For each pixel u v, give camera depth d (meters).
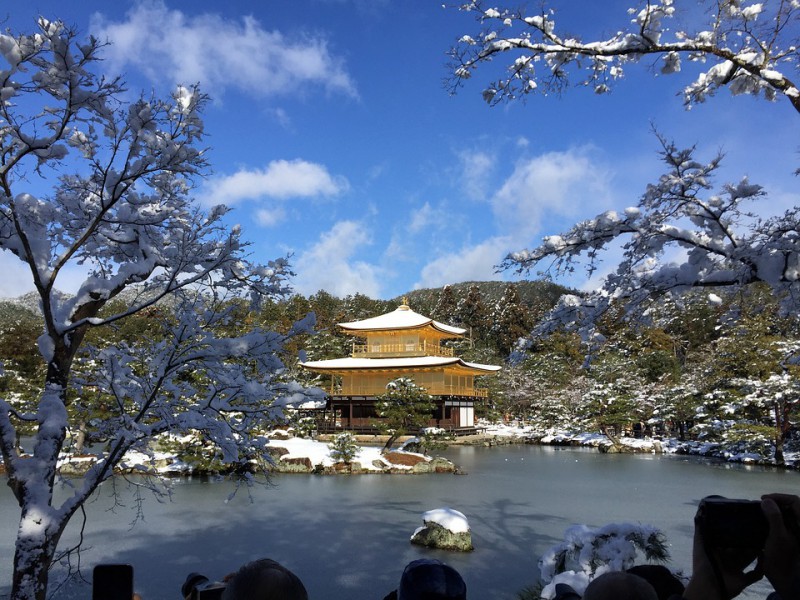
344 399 49.56
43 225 6.75
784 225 5.07
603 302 6.18
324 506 20.41
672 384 48.78
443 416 49.06
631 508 20.36
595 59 6.39
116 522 17.73
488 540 16.02
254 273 6.99
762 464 32.84
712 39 6.02
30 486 5.75
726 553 1.73
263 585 2.00
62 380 6.41
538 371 62.47
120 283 6.86
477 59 6.48
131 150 6.25
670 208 5.82
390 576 12.95
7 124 5.94
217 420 6.40
